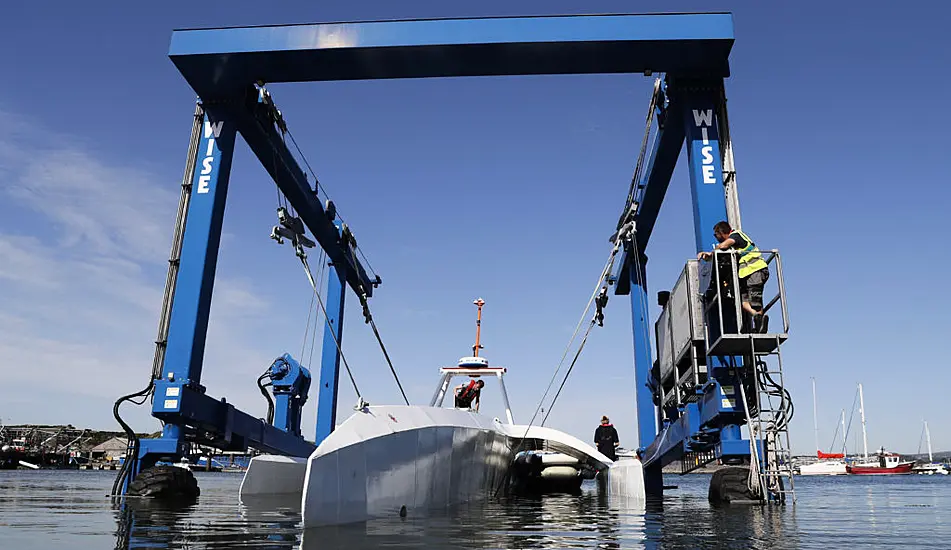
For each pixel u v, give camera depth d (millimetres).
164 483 9414
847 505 10680
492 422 10141
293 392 16016
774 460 9078
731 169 10328
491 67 10570
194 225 10391
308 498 5145
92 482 17641
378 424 6340
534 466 14211
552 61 10391
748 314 9039
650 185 12852
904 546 4637
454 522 5961
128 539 4570
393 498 6410
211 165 10680
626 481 11391
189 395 9539
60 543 4359
